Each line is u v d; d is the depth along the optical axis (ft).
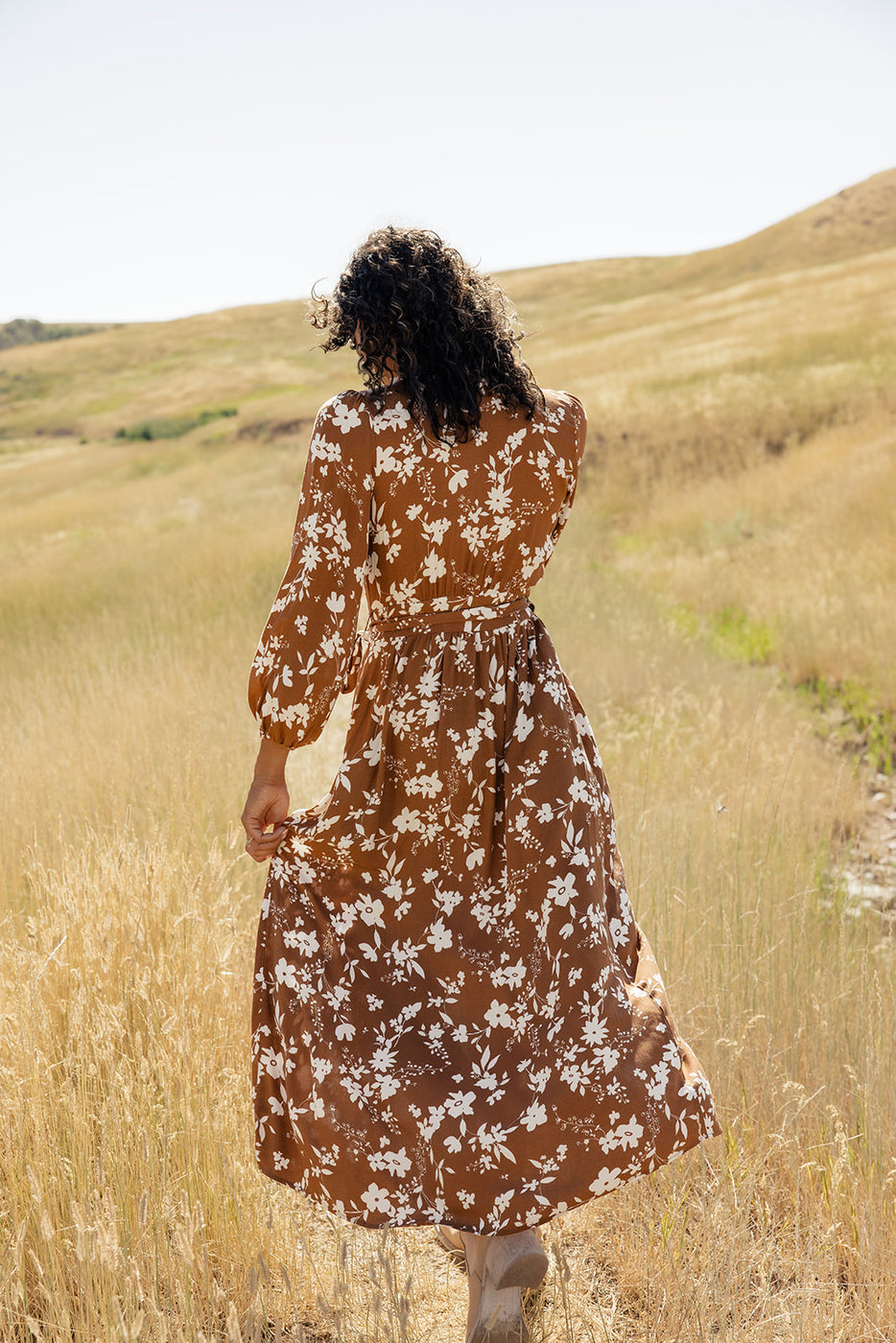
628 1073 5.99
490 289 6.22
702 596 34.22
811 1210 7.57
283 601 5.82
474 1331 5.82
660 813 13.39
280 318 307.58
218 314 322.75
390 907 6.22
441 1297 7.20
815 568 33.58
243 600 31.42
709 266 240.32
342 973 6.15
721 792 14.88
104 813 13.17
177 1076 7.65
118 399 231.30
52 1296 6.19
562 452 6.38
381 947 6.20
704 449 60.44
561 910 6.17
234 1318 5.51
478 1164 5.75
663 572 39.22
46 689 19.93
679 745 17.03
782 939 10.32
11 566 47.37
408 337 5.82
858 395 61.16
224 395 216.74
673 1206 7.43
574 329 185.98
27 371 272.51
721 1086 8.58
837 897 12.12
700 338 107.14
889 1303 6.63
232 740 16.19
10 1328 6.19
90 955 8.41
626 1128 5.91
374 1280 6.16
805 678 25.34
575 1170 5.86
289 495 74.95
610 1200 7.79
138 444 168.04
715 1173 7.67
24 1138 7.27
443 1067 5.92
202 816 12.77
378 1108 5.83
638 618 29.07
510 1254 5.78
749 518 44.98
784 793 14.56
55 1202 6.98
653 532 49.52
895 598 28.04
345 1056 5.94
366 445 5.82
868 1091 8.21
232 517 60.18
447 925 6.17
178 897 9.52
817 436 57.57
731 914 10.74
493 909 6.17
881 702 22.67
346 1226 7.78
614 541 50.29
